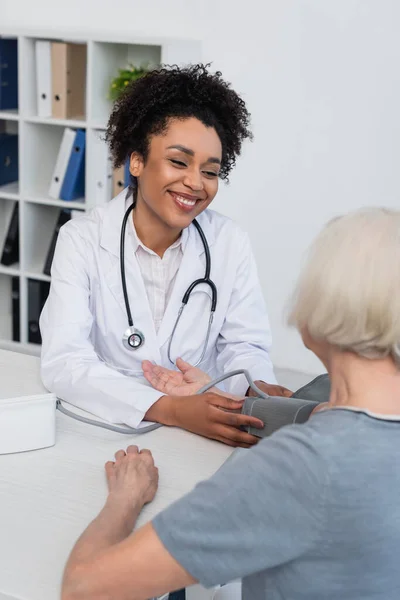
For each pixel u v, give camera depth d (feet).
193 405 4.40
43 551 3.25
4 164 11.12
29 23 10.93
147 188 5.04
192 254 5.41
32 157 10.59
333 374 2.83
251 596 2.81
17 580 3.05
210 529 2.53
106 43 9.95
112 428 4.42
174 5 10.16
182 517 2.56
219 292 5.56
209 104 5.01
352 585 2.52
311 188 10.23
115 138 5.28
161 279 5.40
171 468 3.99
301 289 2.76
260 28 9.86
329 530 2.46
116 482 3.59
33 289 10.97
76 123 10.01
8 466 3.94
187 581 2.58
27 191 10.64
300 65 9.82
